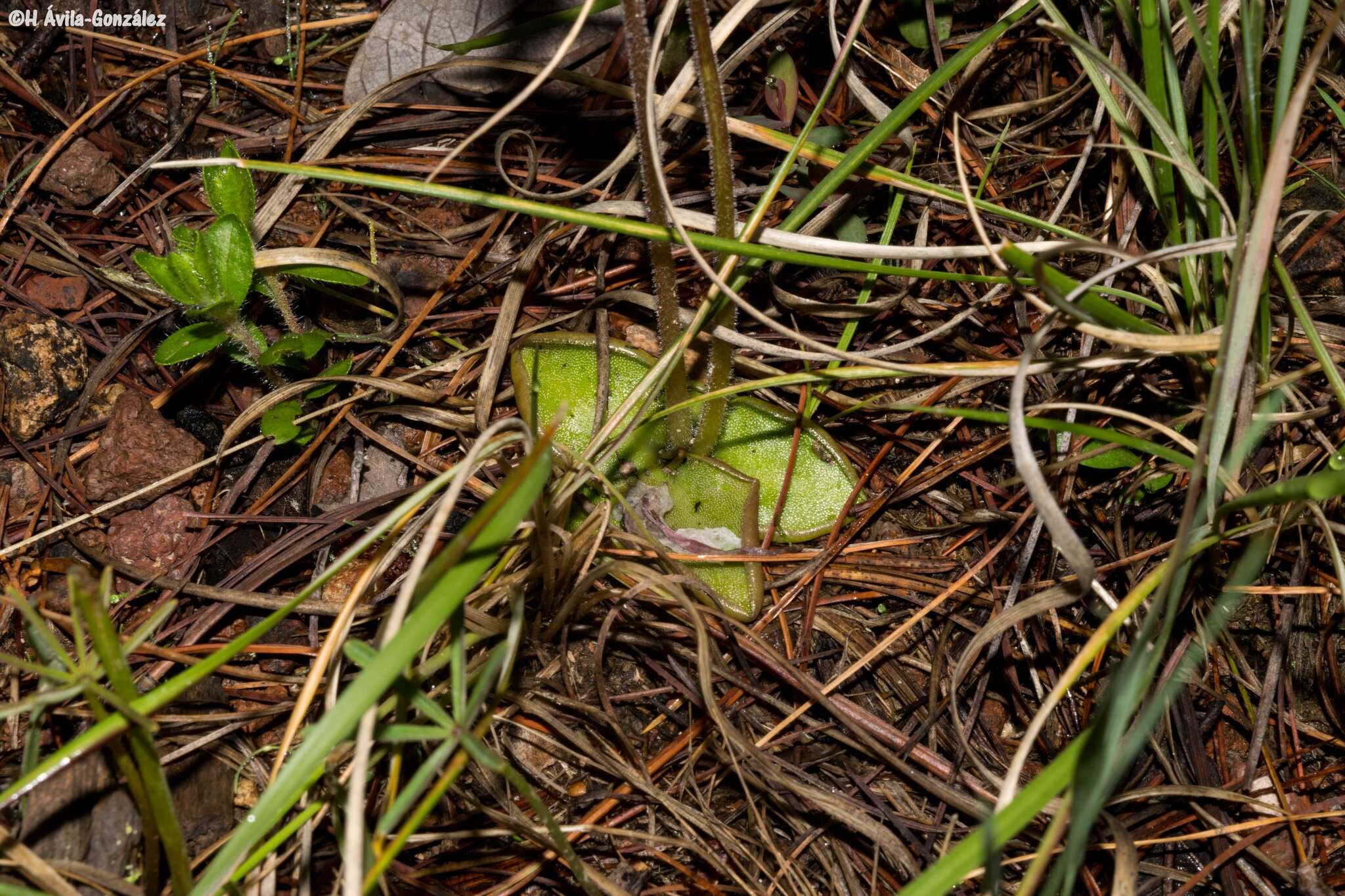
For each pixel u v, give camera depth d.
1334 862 0.64
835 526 0.67
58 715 0.63
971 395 0.69
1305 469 0.66
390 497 0.67
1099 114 0.66
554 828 0.59
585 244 0.71
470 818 0.64
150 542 0.66
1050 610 0.66
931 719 0.65
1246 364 0.63
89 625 0.57
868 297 0.69
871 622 0.67
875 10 0.73
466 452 0.68
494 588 0.64
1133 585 0.66
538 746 0.65
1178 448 0.67
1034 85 0.73
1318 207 0.69
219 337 0.66
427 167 0.72
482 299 0.71
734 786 0.65
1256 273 0.59
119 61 0.73
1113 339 0.60
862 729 0.65
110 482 0.66
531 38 0.72
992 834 0.57
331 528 0.67
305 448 0.68
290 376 0.69
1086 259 0.70
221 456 0.66
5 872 0.60
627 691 0.66
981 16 0.73
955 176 0.71
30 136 0.71
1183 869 0.64
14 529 0.66
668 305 0.65
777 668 0.65
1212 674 0.66
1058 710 0.66
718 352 0.65
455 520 0.67
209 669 0.58
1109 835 0.64
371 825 0.63
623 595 0.64
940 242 0.71
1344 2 0.58
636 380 0.67
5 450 0.67
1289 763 0.65
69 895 0.59
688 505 0.67
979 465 0.69
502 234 0.71
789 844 0.64
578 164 0.72
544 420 0.67
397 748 0.61
